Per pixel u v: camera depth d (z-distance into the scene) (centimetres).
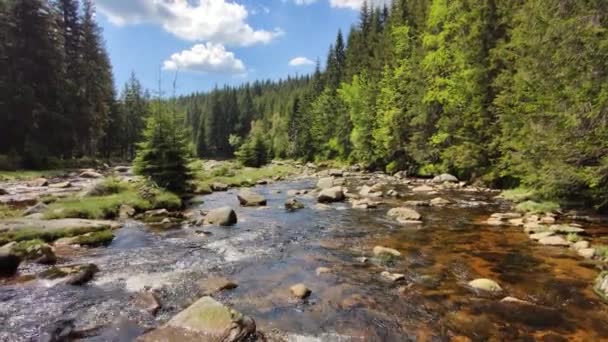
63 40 3878
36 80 3316
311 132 6162
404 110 3291
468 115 2327
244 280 751
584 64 1143
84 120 3844
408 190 2147
